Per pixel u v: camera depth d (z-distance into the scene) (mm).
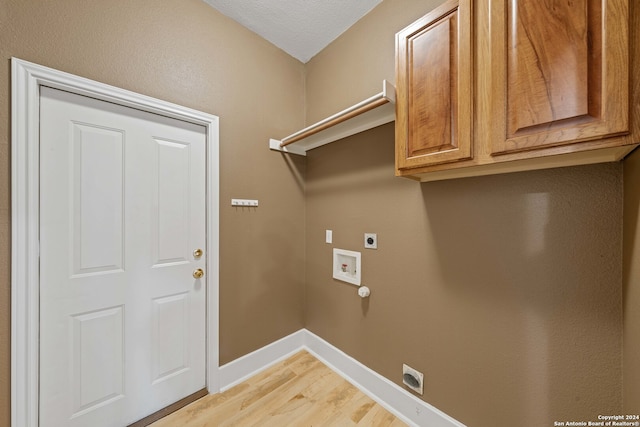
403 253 1409
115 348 1281
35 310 1054
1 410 986
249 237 1776
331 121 1439
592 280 852
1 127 974
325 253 1936
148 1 1339
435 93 941
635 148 669
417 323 1348
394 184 1452
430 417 1275
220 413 1410
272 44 1923
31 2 1028
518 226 1009
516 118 748
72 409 1166
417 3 1359
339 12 1635
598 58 618
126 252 1311
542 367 955
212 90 1584
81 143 1178
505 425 1046
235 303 1702
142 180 1356
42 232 1089
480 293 1113
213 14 1596
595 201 843
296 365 1882
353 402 1509
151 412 1393
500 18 776
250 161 1778
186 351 1526
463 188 1169
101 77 1188
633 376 708
